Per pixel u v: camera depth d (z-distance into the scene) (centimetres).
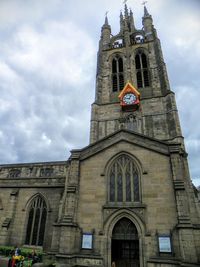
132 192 2227
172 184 2116
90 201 2273
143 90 4534
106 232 2086
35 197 3125
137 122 4066
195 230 1888
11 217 2992
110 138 2570
